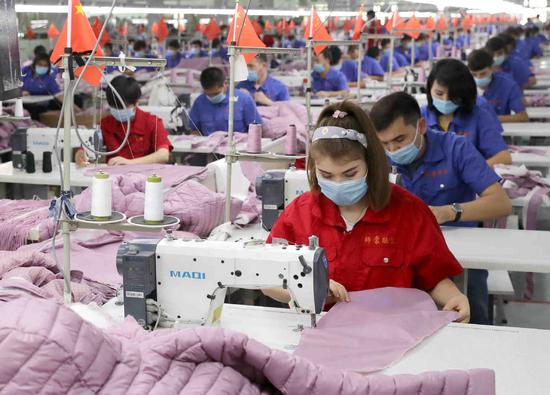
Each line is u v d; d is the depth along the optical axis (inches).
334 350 76.7
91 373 55.8
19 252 102.5
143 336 66.8
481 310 123.8
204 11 342.6
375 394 61.9
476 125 166.2
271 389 64.7
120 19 456.8
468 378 63.6
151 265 80.7
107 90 186.1
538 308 160.2
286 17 561.3
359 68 231.9
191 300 81.4
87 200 123.6
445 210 123.0
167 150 196.1
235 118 246.4
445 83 159.5
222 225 120.6
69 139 76.9
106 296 100.2
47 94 370.9
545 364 73.7
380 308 86.6
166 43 511.2
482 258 112.7
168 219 77.4
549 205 168.9
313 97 369.4
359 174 87.4
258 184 127.1
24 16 363.6
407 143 119.1
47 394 53.4
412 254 92.7
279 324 85.1
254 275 79.7
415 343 77.6
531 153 217.9
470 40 631.2
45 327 54.8
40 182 175.2
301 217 96.7
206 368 61.6
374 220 92.5
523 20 312.3
